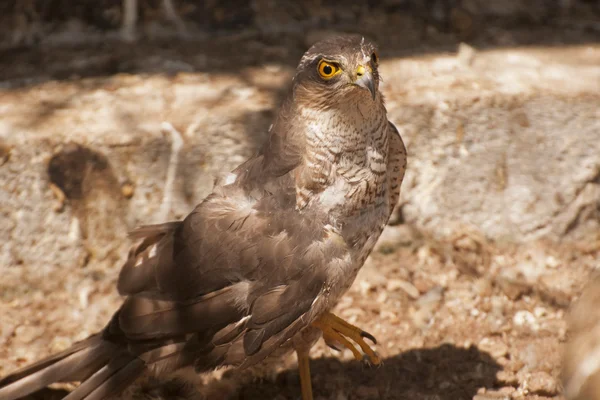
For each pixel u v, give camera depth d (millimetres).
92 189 10336
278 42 12531
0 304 10273
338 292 7895
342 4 13352
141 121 10492
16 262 10422
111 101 10922
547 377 8867
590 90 10875
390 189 8344
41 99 11000
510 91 10820
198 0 13016
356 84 7418
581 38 12508
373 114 7711
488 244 11016
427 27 12844
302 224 7734
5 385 8086
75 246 10469
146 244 8266
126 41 12539
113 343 8117
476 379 8961
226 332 7820
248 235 7812
